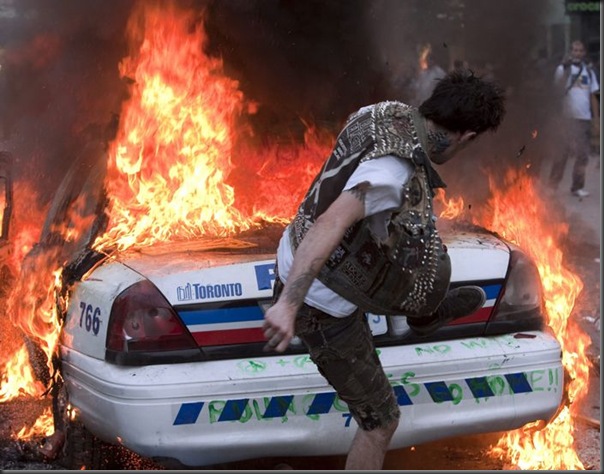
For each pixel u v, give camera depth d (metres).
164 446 4.02
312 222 3.68
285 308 3.39
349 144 3.64
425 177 3.61
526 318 4.61
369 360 3.88
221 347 4.19
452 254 4.55
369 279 3.62
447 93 3.64
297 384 4.15
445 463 4.96
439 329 4.43
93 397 4.25
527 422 4.49
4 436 5.05
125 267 4.46
